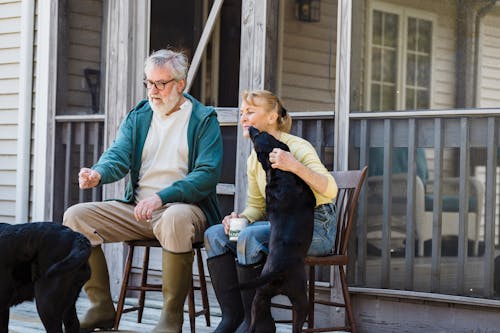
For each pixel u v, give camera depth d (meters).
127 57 6.85
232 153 6.51
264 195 4.96
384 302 5.55
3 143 7.82
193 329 5.27
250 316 4.74
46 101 7.43
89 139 7.24
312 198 4.54
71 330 4.82
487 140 5.27
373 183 5.78
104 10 7.13
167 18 6.86
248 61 6.28
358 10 5.89
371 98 7.14
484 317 5.18
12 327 5.70
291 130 6.09
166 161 5.42
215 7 6.64
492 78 7.27
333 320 5.71
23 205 7.63
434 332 5.35
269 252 4.42
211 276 4.96
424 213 7.22
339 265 5.13
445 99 7.45
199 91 6.79
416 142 5.53
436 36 7.35
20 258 4.55
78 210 5.26
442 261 6.50
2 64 7.80
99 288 5.39
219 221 5.41
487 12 7.26
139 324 5.72
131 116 5.57
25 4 7.58
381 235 5.82
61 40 7.40
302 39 7.06
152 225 5.34
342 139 5.75
